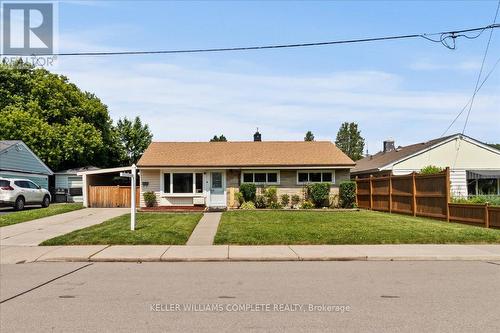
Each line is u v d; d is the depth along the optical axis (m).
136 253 12.88
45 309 7.17
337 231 16.19
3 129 38.97
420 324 6.28
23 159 33.34
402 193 23.27
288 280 9.43
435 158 31.97
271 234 15.56
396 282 9.20
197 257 12.25
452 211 19.38
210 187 28.20
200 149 30.61
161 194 28.00
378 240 14.70
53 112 43.12
